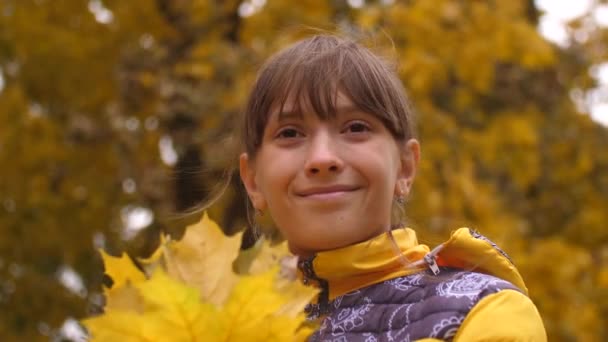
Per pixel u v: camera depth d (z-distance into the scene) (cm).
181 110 483
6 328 545
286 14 472
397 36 463
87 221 555
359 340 143
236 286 95
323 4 481
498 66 580
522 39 471
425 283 144
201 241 109
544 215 607
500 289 136
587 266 513
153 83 495
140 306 101
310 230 145
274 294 96
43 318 554
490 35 471
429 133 476
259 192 164
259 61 435
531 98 597
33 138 536
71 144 551
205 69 470
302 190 145
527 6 581
